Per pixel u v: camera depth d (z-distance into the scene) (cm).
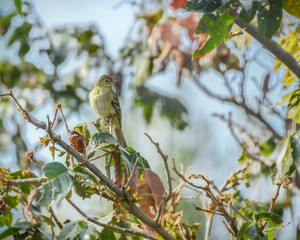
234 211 1001
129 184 797
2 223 912
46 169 681
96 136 790
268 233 834
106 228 844
